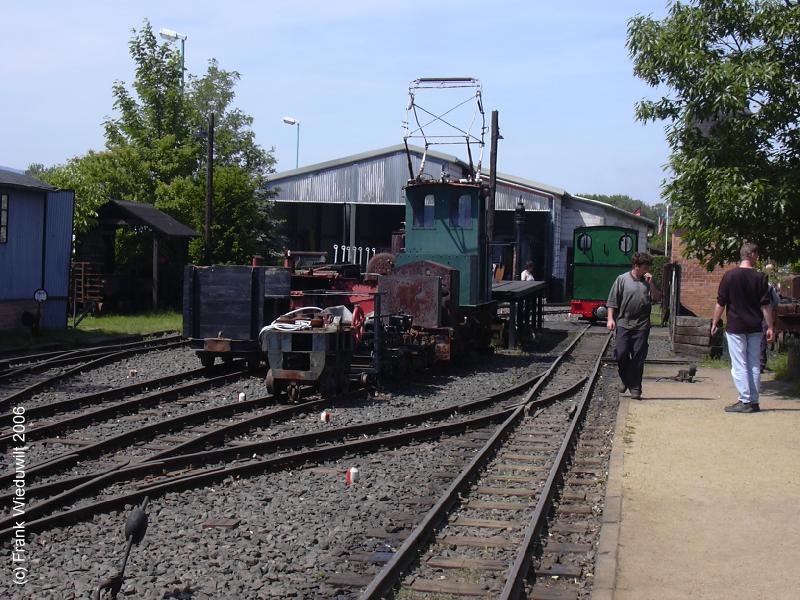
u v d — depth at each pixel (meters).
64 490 8.15
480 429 11.70
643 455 9.11
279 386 13.47
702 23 12.84
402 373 16.02
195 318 16.09
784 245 13.18
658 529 6.67
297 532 7.09
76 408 12.40
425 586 5.85
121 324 26.20
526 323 25.53
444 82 20.36
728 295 11.62
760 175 12.65
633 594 5.36
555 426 11.73
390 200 47.25
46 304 23.86
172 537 6.86
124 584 5.80
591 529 7.11
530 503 7.98
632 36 13.35
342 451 9.95
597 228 34.06
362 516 7.57
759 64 12.34
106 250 33.22
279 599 5.70
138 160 39.69
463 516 7.55
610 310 13.16
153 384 14.50
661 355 20.80
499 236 52.78
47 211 23.81
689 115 13.06
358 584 5.95
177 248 34.81
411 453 10.20
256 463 8.96
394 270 18.33
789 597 5.32
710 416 11.39
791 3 12.77
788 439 9.88
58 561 6.27
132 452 9.87
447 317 17.92
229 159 49.06
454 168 47.12
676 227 13.70
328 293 15.23
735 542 6.36
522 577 5.85
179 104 42.47
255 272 15.84
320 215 55.03
